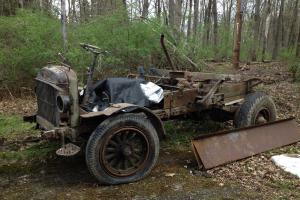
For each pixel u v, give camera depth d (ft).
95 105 15.79
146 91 16.51
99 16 35.24
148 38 33.78
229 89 19.65
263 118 20.01
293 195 13.76
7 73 30.37
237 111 19.69
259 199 13.46
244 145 17.48
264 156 17.46
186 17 41.24
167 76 20.42
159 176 15.44
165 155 17.89
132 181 14.83
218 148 16.61
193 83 18.44
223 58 65.31
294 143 19.42
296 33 91.66
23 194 13.85
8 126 22.07
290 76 43.47
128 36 33.27
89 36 32.65
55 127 14.79
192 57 37.60
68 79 14.26
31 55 30.12
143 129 14.98
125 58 33.27
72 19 37.50
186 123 22.48
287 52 53.06
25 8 38.04
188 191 14.08
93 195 13.74
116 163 14.83
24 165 16.55
